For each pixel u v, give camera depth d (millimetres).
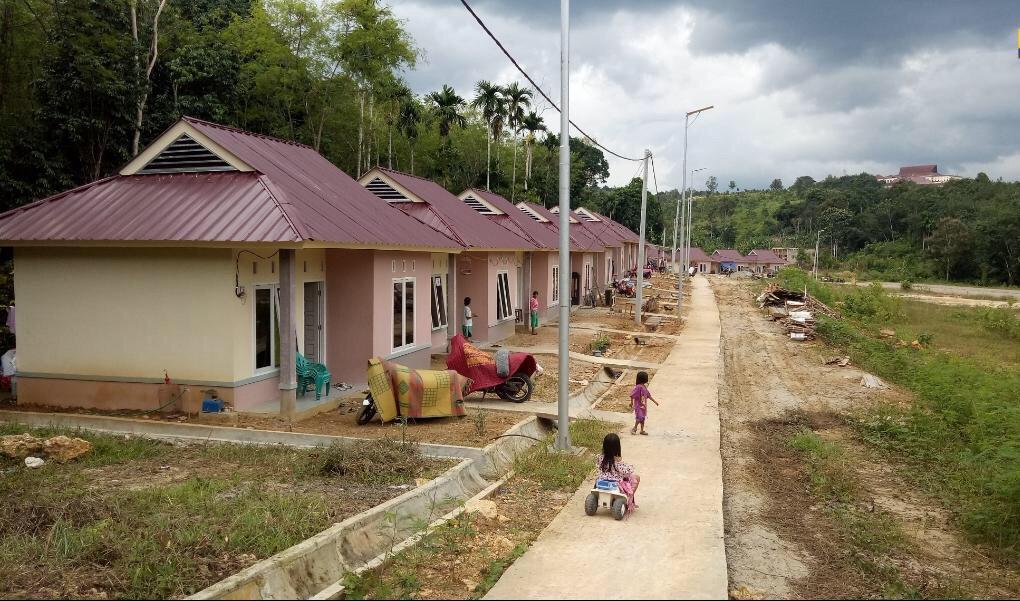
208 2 40375
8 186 22203
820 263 116250
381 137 52438
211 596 5352
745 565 7254
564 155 11156
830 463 11281
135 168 14148
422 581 6285
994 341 32188
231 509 7602
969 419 13750
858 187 172750
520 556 6941
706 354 23609
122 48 25672
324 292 15117
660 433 12891
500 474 10227
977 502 9453
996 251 93812
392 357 15836
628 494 8258
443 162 61688
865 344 25625
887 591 6699
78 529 6965
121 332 12938
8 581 5836
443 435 11555
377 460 9539
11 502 7688
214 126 14391
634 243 66375
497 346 23484
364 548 6977
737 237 156375
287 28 36281
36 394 13469
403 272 16438
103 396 13062
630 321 33031
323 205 13938
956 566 7613
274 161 15000
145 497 7992
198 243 11758
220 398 12477
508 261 26406
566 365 11188
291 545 6664
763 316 38750
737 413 15523
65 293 13234
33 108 24031
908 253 113875
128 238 12008
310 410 12805
